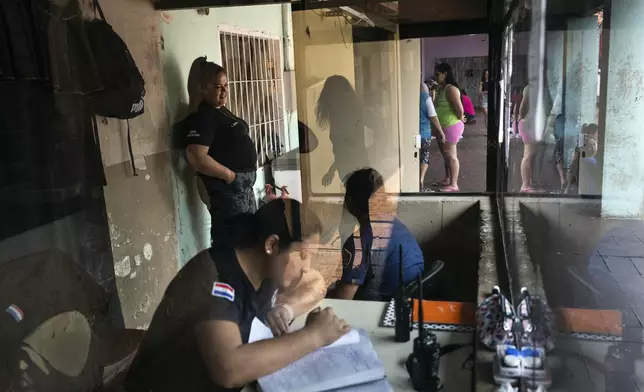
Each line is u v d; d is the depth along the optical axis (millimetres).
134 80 2107
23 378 1263
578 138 809
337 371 999
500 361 942
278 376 1001
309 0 3760
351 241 1635
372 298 1445
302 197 3104
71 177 1840
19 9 1633
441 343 1110
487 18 2936
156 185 2533
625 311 659
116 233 2209
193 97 2801
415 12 3203
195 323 1087
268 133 3801
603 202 725
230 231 1212
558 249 835
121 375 1391
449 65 3039
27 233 1654
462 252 2389
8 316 1340
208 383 1037
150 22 2512
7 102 1628
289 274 1305
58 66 1789
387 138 3430
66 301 1561
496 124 2734
